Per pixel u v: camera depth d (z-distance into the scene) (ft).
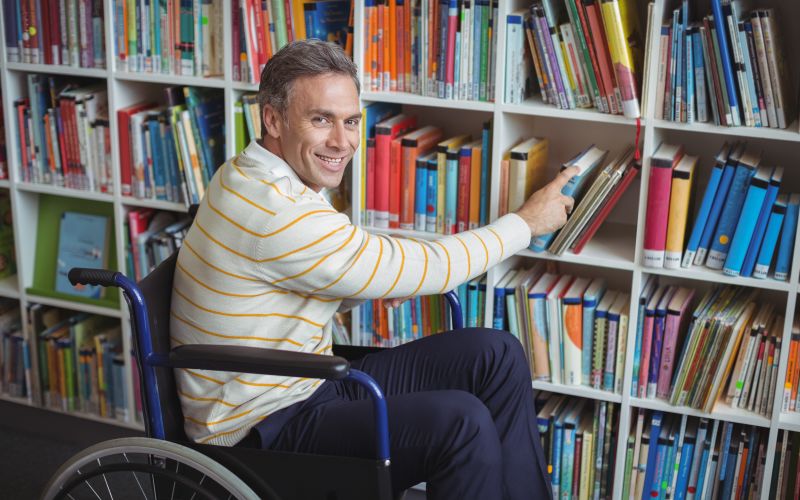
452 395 5.59
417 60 7.49
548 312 7.72
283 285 5.48
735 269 7.05
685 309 7.55
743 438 7.52
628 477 7.95
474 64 7.32
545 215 6.53
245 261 5.38
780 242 6.95
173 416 5.76
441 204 7.74
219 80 7.97
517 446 6.09
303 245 5.33
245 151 5.73
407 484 5.61
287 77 5.51
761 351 7.27
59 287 9.39
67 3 8.33
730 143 7.52
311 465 5.35
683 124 6.85
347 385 6.23
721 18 6.49
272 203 5.35
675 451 7.74
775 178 6.82
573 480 8.16
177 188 8.48
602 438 7.94
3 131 9.09
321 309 5.70
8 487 8.54
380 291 5.57
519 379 6.17
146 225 8.91
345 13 7.98
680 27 6.66
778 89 6.56
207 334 5.55
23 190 9.13
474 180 7.61
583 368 7.82
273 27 7.76
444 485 5.39
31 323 9.38
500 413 6.15
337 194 8.20
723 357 7.27
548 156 8.38
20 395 9.75
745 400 7.47
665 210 7.07
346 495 5.37
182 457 5.38
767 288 7.40
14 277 9.84
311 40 5.62
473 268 5.87
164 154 8.42
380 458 5.16
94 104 8.64
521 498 6.03
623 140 8.09
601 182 7.12
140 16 8.14
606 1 6.63
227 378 5.61
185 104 8.41
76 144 8.69
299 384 5.80
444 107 7.98
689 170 6.97
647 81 6.83
